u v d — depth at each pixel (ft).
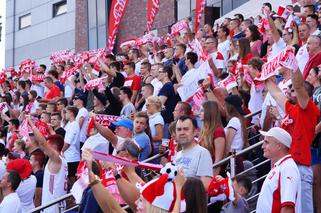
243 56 47.83
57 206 40.60
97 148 43.29
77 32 118.01
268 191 27.81
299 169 30.32
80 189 26.61
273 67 30.45
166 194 24.35
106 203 25.95
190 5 92.53
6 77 86.63
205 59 43.78
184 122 30.73
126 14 107.04
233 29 60.80
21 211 37.83
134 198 28.53
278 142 27.99
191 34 62.80
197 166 30.32
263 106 39.42
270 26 46.68
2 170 44.09
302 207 30.48
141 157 40.09
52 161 40.75
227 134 35.58
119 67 59.57
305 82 34.96
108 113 51.34
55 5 127.75
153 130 43.78
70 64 75.15
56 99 59.88
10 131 60.75
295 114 30.68
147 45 70.49
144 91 50.83
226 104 36.45
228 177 28.76
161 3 99.04
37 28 131.95
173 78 54.70
